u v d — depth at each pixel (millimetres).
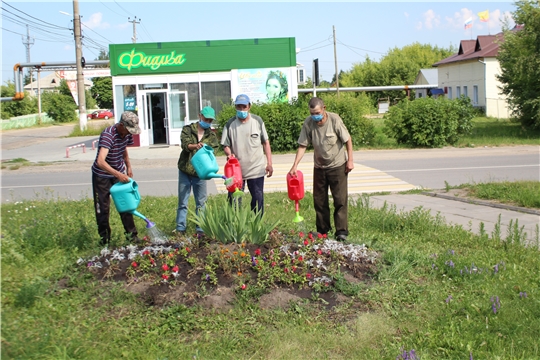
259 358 4074
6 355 3785
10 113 67562
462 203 10789
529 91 26094
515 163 17297
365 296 5109
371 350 4195
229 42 24562
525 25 26438
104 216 6578
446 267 5883
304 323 4629
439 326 4570
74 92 46156
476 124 34000
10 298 4836
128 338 4277
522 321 4629
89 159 21172
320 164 6996
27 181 15359
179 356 4027
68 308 4703
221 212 6074
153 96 25062
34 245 6527
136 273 5352
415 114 22703
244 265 5355
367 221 8539
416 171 15891
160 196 11641
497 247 7051
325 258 5730
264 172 7484
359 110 23047
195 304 4809
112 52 24422
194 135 7031
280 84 24844
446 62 54125
